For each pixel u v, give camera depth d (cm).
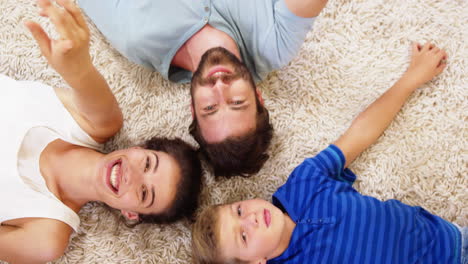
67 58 72
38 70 118
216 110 93
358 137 111
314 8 98
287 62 112
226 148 98
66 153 108
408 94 114
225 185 118
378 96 117
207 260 100
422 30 117
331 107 118
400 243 98
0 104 103
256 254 96
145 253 116
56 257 105
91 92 90
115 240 117
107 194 102
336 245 98
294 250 100
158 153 106
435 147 115
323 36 119
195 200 114
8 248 103
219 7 105
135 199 101
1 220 102
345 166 112
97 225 117
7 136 101
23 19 118
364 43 118
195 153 114
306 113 118
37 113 105
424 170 114
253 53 109
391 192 114
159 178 103
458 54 115
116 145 118
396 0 117
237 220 97
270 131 111
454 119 115
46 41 70
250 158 104
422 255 99
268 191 117
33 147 105
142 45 106
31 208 102
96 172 103
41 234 102
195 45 107
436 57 113
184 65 114
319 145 117
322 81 118
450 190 114
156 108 119
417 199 114
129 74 119
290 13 100
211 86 91
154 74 119
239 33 108
